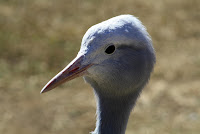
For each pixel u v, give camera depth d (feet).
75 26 74.74
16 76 58.03
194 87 55.21
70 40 68.80
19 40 67.82
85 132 45.88
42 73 58.95
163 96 52.95
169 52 66.69
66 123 47.34
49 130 46.11
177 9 83.87
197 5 85.40
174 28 75.56
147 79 24.76
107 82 23.93
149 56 24.20
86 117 48.52
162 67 60.80
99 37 23.06
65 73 23.43
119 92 24.27
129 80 23.93
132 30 23.32
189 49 67.82
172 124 47.34
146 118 48.52
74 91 54.65
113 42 23.08
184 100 52.06
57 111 49.73
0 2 83.35
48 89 23.29
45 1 85.05
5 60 61.82
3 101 52.01
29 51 64.39
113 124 24.89
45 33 71.10
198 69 60.23
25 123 47.39
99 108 25.02
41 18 77.25
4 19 75.36
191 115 49.06
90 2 86.12
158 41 70.79
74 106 50.70
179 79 57.57
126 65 23.61
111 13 81.46
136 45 23.57
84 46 23.61
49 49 65.26
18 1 84.07
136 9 83.61
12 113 49.47
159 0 87.56
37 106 50.85
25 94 53.72
